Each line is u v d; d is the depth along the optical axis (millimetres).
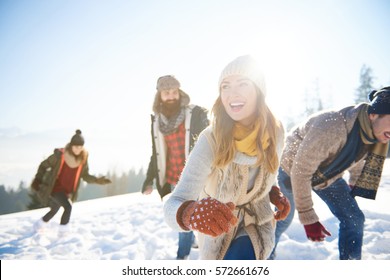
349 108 1890
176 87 2604
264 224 1452
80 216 5238
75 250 3340
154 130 2781
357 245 1961
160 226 4074
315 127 1840
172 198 1232
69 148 3629
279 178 2150
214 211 1037
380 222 3273
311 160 1820
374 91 1832
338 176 1972
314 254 2656
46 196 3609
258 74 1267
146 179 2980
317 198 4898
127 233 3916
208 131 1345
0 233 4211
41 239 3742
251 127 1328
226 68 1272
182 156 2689
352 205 1994
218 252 1393
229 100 1261
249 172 1384
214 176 1374
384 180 6129
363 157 1960
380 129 1729
